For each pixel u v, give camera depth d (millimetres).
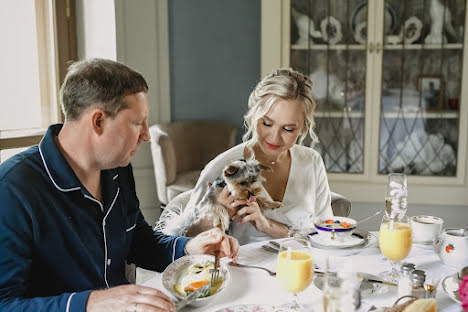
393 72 2893
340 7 2863
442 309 933
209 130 3160
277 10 2898
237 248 1209
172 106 3246
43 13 2521
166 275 1082
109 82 1006
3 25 2354
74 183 1061
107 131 1029
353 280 688
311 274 939
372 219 3027
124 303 875
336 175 3023
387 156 2988
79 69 1024
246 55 3178
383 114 2947
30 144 2441
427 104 2900
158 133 2855
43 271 1053
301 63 2955
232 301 983
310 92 1524
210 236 1215
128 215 1296
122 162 1091
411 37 2838
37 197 1015
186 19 3145
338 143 3002
